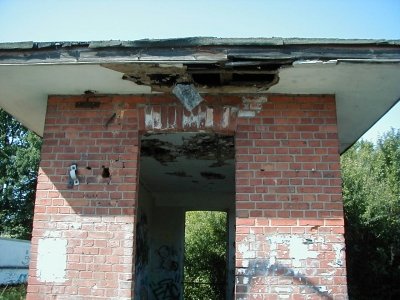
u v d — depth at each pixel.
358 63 3.93
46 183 4.71
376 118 5.60
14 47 3.99
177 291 10.70
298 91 4.70
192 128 4.73
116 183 4.66
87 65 4.12
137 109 4.84
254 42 3.86
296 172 4.57
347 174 12.16
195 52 3.93
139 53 3.95
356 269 10.66
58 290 4.39
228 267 10.75
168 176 8.74
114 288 4.36
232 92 4.75
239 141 4.67
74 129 4.85
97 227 4.54
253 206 4.48
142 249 9.52
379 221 10.95
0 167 26.06
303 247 4.35
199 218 19.98
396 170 14.27
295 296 4.23
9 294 14.76
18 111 5.61
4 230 25.73
